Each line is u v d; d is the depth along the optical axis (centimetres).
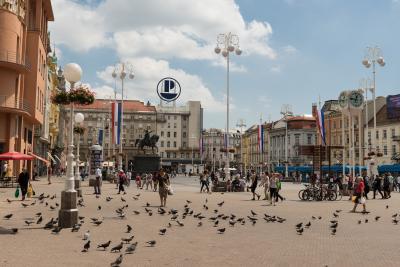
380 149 8506
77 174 2888
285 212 2142
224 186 3866
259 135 6700
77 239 1246
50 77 7244
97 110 13350
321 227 1602
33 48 4922
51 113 7619
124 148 13488
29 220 1602
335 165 7094
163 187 2375
